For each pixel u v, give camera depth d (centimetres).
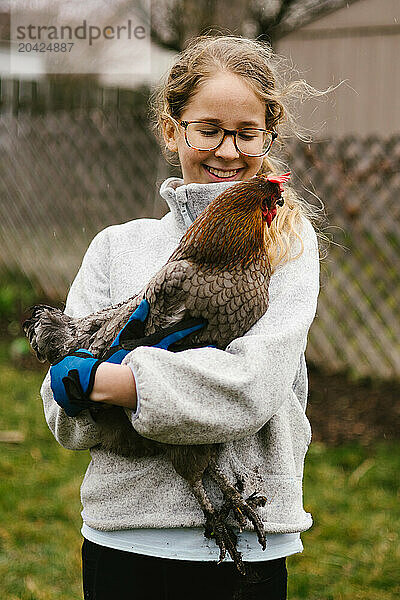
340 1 955
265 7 653
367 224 619
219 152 196
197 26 599
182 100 205
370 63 1040
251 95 197
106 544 197
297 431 202
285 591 206
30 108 958
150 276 213
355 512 417
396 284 610
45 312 197
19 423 547
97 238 236
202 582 193
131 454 190
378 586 352
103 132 841
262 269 177
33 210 905
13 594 345
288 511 192
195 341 173
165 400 162
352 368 636
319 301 647
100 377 166
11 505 423
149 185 805
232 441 188
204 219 173
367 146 617
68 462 484
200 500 179
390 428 537
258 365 169
